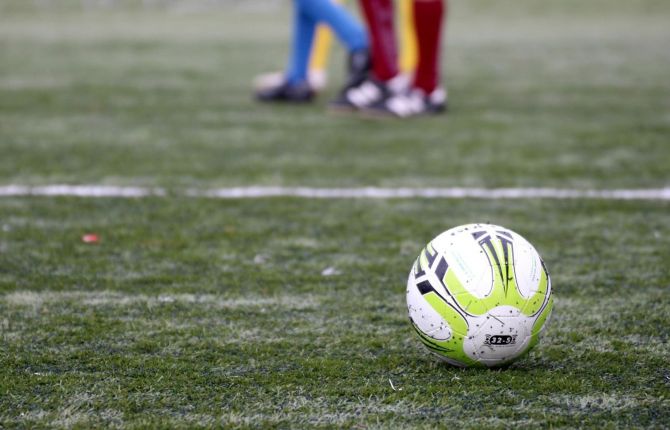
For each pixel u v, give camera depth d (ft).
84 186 37.32
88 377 19.35
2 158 42.32
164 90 64.13
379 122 52.85
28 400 18.19
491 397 18.34
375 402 18.16
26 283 25.82
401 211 34.19
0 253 28.58
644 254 28.86
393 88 53.67
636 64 78.18
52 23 114.42
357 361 20.31
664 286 25.71
